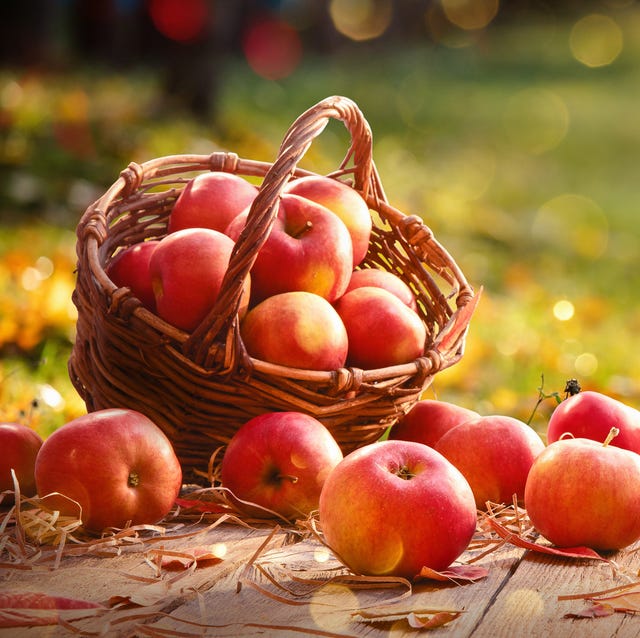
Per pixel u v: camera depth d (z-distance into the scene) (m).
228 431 1.41
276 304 1.42
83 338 1.45
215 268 1.40
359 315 1.46
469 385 2.19
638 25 12.84
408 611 1.21
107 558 1.29
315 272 1.45
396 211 1.58
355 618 1.20
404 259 1.60
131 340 1.39
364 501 1.25
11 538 1.31
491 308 2.91
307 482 1.36
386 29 11.59
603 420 1.42
